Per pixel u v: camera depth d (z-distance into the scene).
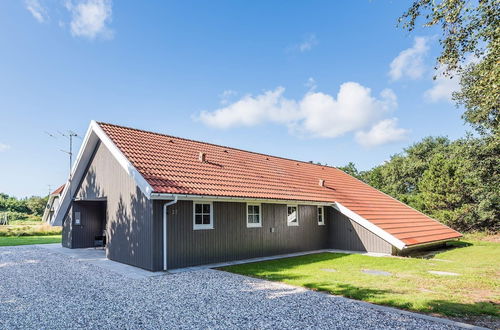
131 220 11.54
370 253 15.21
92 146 14.46
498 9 7.07
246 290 7.83
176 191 10.44
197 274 9.89
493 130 17.17
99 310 6.22
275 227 14.68
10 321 5.61
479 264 11.86
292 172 19.45
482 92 8.71
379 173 50.28
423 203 27.55
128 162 11.09
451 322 5.41
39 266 11.23
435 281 8.77
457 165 25.97
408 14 8.31
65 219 17.53
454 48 7.95
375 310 6.19
